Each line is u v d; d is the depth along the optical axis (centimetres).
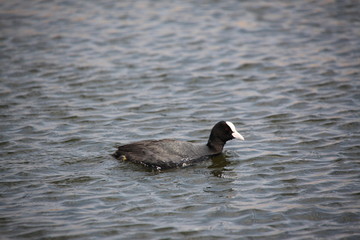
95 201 1225
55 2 3180
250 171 1404
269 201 1227
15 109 1847
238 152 1537
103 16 2939
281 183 1320
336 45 2452
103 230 1102
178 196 1255
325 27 2684
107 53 2445
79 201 1223
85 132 1659
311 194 1254
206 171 1412
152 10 3038
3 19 2867
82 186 1300
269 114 1808
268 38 2592
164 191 1282
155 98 1973
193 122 1756
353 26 2678
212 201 1230
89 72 2225
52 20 2866
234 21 2836
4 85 2069
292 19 2825
